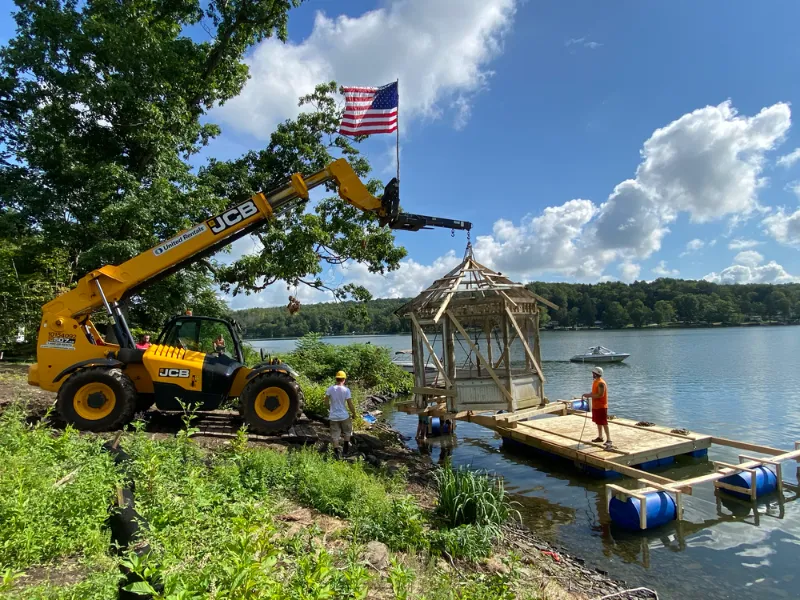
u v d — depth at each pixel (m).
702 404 17.56
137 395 7.96
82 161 15.11
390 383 22.02
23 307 14.38
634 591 5.46
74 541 3.55
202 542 3.67
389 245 19.20
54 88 15.24
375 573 4.38
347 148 19.75
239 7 17.44
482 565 5.39
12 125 15.38
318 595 2.84
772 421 14.41
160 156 15.24
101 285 8.25
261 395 8.39
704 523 7.42
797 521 7.42
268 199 8.67
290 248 16.91
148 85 15.12
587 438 10.57
